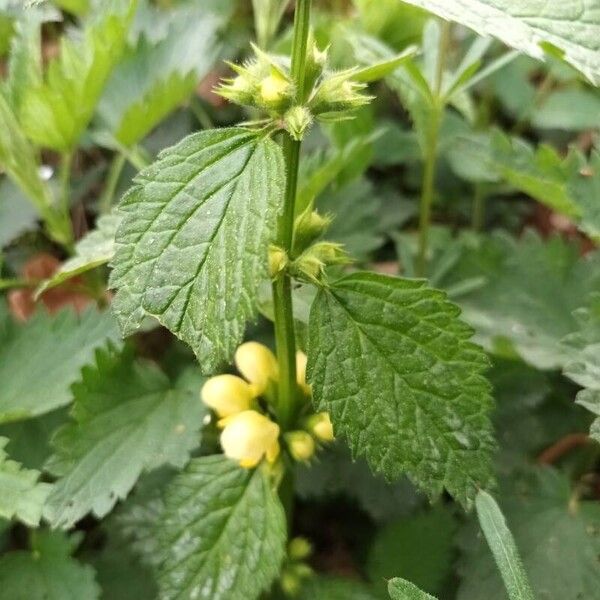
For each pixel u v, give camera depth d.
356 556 0.19
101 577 0.17
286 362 0.13
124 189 0.24
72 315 0.17
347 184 0.21
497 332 0.19
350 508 0.19
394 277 0.12
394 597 0.11
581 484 0.17
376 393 0.12
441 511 0.17
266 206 0.10
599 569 0.15
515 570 0.12
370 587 0.16
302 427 0.14
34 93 0.17
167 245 0.10
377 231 0.22
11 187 0.22
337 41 0.21
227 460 0.14
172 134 0.25
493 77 0.26
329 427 0.14
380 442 0.12
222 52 0.26
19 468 0.14
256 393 0.14
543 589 0.15
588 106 0.24
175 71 0.18
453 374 0.12
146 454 0.14
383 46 0.20
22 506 0.14
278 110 0.10
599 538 0.15
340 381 0.12
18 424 0.17
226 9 0.27
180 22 0.22
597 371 0.14
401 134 0.25
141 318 0.10
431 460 0.12
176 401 0.15
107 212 0.21
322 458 0.18
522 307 0.19
